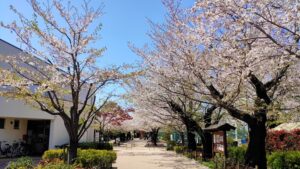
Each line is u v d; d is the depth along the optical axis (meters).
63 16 8.82
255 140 8.77
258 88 8.38
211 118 15.16
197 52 8.67
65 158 10.56
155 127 31.25
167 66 10.22
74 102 8.63
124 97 11.50
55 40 8.60
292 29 5.52
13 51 14.59
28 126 18.25
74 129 8.58
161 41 10.27
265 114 8.59
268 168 10.54
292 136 13.96
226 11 5.55
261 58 6.14
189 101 14.66
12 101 14.87
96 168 9.46
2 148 15.96
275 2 5.16
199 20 6.16
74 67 8.59
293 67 8.58
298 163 9.62
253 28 6.20
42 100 8.70
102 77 9.05
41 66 9.12
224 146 11.52
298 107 7.98
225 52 6.76
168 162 14.55
